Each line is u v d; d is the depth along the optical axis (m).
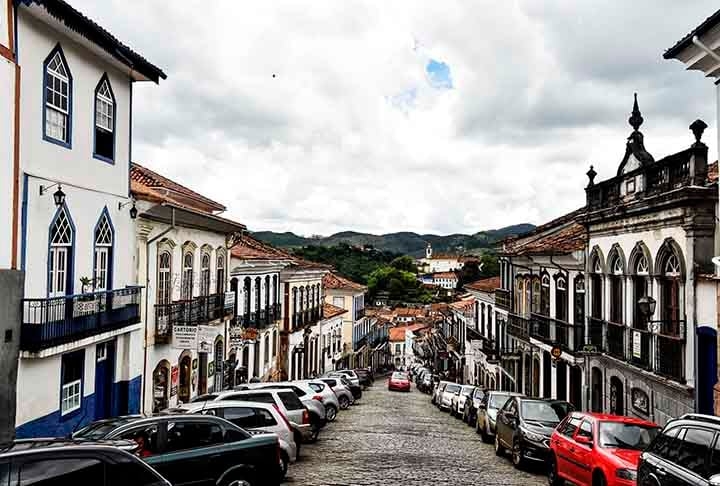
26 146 13.40
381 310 111.31
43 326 13.09
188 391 23.28
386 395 44.72
